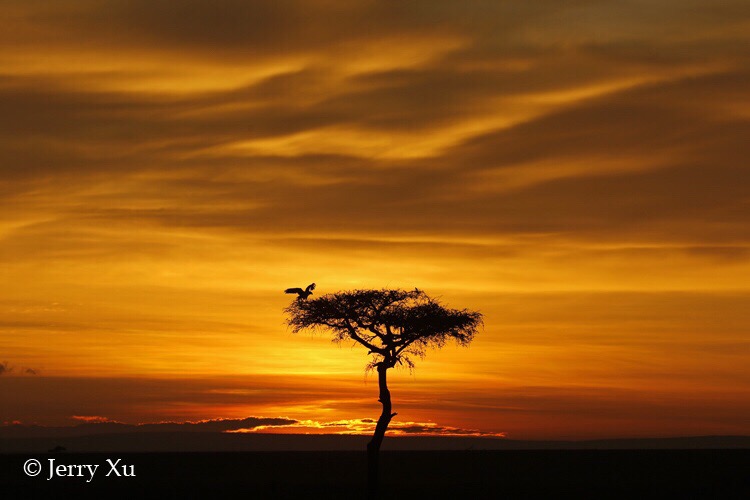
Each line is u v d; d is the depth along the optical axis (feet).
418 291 183.42
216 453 586.45
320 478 328.29
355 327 182.19
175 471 380.37
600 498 233.55
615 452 536.01
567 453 528.63
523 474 356.18
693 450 565.94
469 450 572.92
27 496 235.20
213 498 225.97
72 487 260.42
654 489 263.49
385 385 181.06
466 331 181.27
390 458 485.15
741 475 340.18
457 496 233.55
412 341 181.68
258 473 365.61
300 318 182.29
